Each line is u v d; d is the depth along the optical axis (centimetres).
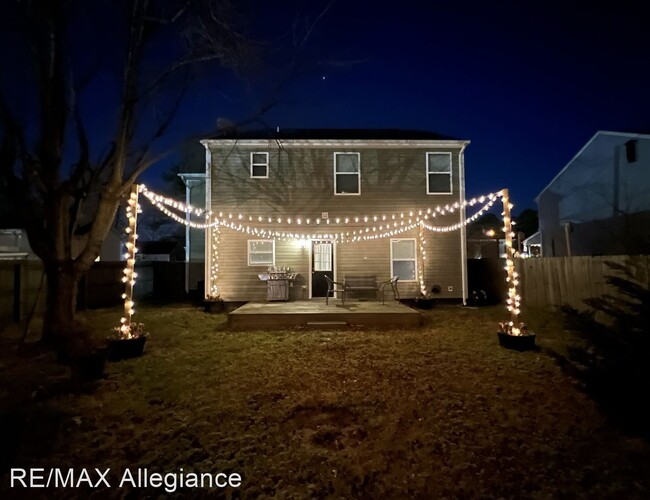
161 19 693
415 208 1312
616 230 1523
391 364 611
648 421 306
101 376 556
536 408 435
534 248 2375
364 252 1300
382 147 1311
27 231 691
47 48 671
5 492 297
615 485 292
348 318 933
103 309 1252
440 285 1306
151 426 402
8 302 946
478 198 875
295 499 286
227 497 289
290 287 1275
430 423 402
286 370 584
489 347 711
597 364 328
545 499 279
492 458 334
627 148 1482
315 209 1299
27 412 428
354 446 359
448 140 1315
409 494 290
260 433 384
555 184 1895
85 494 296
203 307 1323
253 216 1291
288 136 1366
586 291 963
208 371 581
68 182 703
